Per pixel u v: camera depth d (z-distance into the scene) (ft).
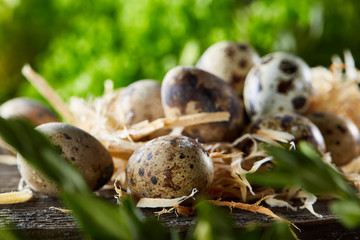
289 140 1.11
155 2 2.27
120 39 2.42
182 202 1.00
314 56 2.37
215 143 1.16
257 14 2.33
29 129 0.40
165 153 0.99
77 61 2.42
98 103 1.32
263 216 0.99
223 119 1.13
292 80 1.24
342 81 1.49
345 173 1.16
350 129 1.24
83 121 1.31
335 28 2.39
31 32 2.69
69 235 0.94
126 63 2.32
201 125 1.15
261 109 1.25
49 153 0.41
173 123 1.14
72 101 1.44
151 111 1.22
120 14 2.39
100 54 2.40
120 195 1.03
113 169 1.12
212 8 2.27
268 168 1.09
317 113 1.27
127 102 1.24
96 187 1.09
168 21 2.28
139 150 1.03
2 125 0.40
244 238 0.64
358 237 0.99
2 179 1.27
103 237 0.49
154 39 2.32
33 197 1.10
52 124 1.08
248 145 1.14
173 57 2.31
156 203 0.99
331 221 0.98
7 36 2.64
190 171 0.99
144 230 0.52
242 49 1.32
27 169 1.05
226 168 1.09
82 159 1.06
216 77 1.18
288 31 2.27
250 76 1.28
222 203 1.02
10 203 1.06
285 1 2.28
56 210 1.02
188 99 1.15
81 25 2.44
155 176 0.99
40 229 0.94
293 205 1.07
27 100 1.53
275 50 2.26
